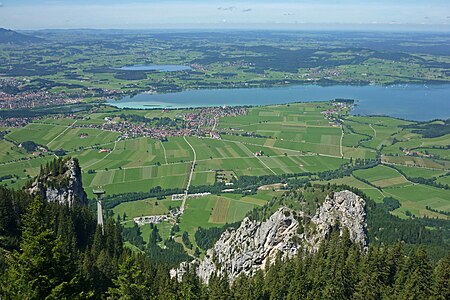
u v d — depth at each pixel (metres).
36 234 79.12
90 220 189.25
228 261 164.25
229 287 141.12
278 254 151.12
